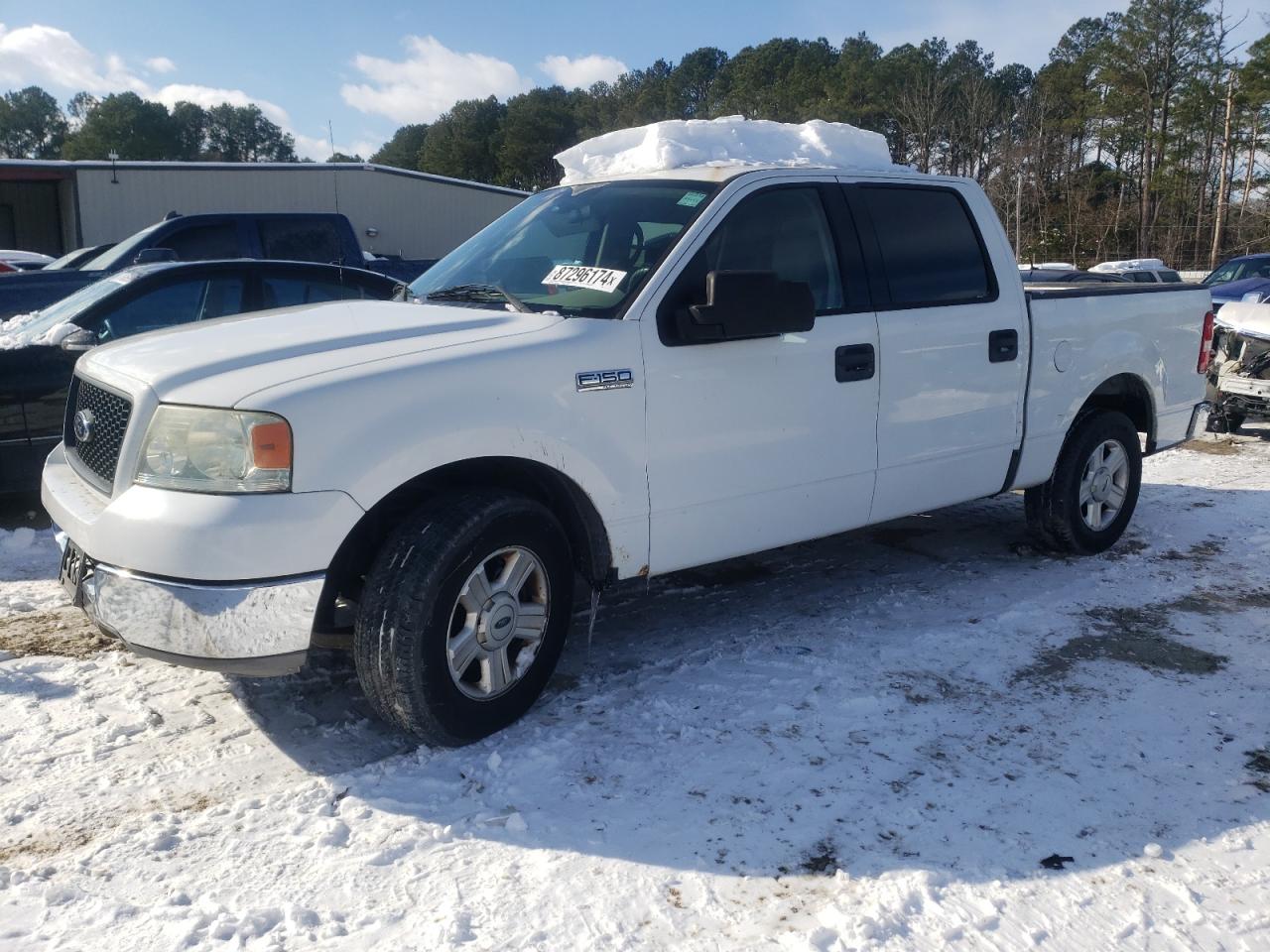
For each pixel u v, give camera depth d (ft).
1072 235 182.60
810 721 11.64
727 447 12.58
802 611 15.31
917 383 14.44
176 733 11.32
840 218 13.96
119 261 29.09
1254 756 10.94
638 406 11.72
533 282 13.00
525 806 9.87
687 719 11.69
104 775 10.38
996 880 8.74
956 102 197.47
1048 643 14.07
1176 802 10.00
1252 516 21.01
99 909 8.25
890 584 16.57
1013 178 182.29
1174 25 184.65
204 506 9.47
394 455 10.02
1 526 19.54
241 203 108.27
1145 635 14.42
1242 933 8.11
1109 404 18.53
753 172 13.25
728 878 8.78
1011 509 21.65
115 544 9.77
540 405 10.96
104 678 12.67
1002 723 11.63
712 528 12.70
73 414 12.25
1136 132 194.59
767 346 12.76
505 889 8.61
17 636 14.06
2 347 18.74
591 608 12.39
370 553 10.99
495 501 10.71
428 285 14.23
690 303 12.18
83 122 408.46
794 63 291.38
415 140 450.71
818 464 13.52
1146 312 18.11
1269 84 158.20
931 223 15.06
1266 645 14.08
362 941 7.92
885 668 13.14
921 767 10.64
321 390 9.77
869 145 15.64
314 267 23.31
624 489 11.74
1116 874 8.84
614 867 8.91
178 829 9.42
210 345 11.00
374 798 9.97
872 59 262.06
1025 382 15.97
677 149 14.21
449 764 10.64
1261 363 29.37
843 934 8.01
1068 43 282.36
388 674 10.27
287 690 12.41
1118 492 18.31
